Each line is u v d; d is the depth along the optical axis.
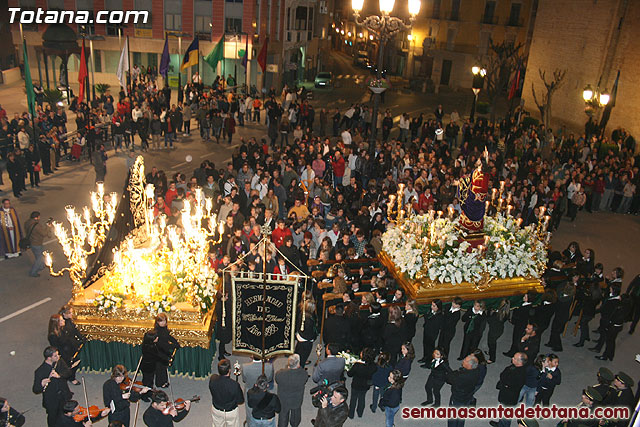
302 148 21.84
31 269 13.98
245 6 39.72
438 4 54.41
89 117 24.02
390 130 31.83
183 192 15.89
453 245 12.98
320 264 12.89
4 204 14.46
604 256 17.73
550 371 9.57
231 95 31.86
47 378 8.47
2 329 11.75
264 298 8.28
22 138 20.86
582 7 33.47
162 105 28.89
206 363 10.56
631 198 21.64
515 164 22.66
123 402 8.55
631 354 12.45
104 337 10.26
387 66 62.25
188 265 10.69
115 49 40.59
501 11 52.88
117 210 11.09
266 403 8.41
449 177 18.39
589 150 25.95
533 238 13.51
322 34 58.19
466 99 49.44
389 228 13.81
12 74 40.50
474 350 9.36
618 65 30.33
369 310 11.12
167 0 39.81
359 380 9.53
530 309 12.44
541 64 38.88
